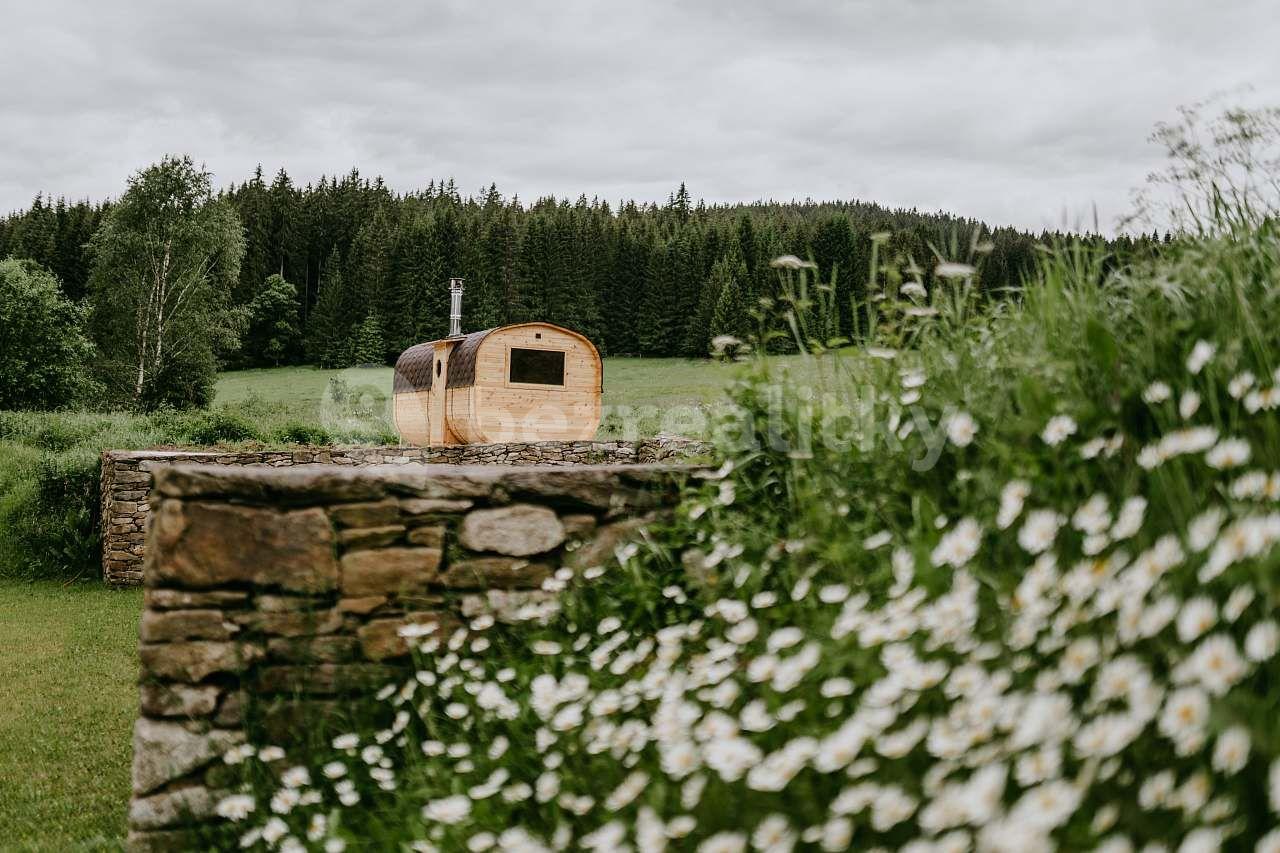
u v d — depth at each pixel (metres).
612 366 52.88
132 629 7.83
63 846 3.20
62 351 29.75
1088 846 1.10
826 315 2.96
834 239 53.59
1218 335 2.10
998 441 2.21
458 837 1.98
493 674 2.76
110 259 33.56
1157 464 1.72
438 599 2.85
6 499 12.08
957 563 1.83
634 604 2.79
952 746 1.29
